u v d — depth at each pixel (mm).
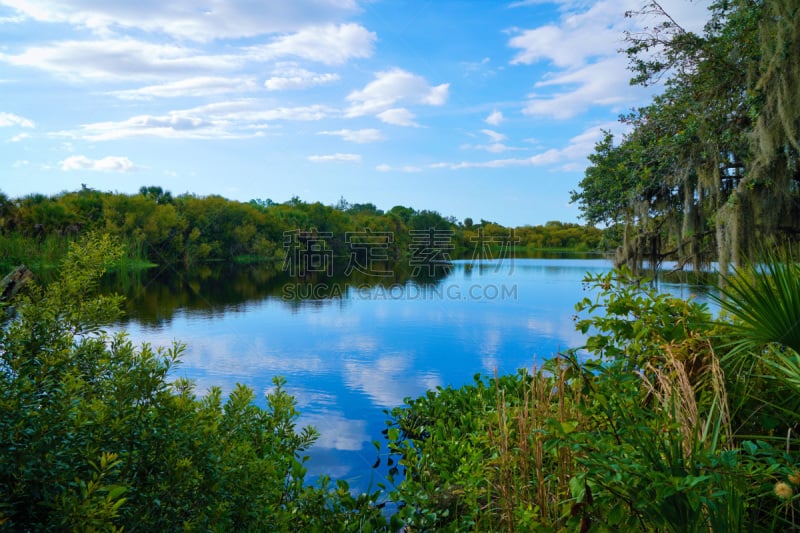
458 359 8625
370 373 7707
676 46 9602
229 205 44031
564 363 2744
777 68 7316
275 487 2438
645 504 1665
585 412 2139
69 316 1928
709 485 1650
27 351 1698
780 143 7512
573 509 1971
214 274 30859
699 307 2957
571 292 18594
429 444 4238
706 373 2543
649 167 10523
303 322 12664
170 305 16016
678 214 10750
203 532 1691
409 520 3092
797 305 2088
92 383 1865
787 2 6938
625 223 11734
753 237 7898
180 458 1754
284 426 3230
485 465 2922
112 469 1572
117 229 35156
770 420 2328
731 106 8953
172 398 1853
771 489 1824
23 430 1419
